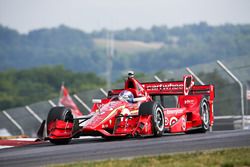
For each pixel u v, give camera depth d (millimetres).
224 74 59781
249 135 39312
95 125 37781
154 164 27766
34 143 42906
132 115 39344
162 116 40406
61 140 39000
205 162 28219
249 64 58906
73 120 38844
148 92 45219
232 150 31312
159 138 39344
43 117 69938
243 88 59469
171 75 60562
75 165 27797
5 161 30844
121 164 27766
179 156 29828
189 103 44562
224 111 61500
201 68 59938
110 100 41562
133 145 35250
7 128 72438
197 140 37125
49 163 29562
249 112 61031
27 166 28812
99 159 30281
